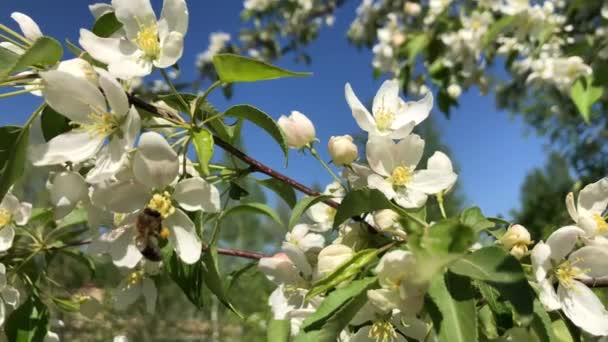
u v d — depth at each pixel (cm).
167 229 15
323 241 18
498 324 13
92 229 16
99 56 15
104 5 18
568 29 41
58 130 16
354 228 16
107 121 15
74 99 15
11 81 15
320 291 13
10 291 18
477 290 14
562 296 14
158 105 17
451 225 11
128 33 16
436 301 12
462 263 12
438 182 16
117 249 15
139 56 16
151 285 20
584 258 15
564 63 35
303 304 16
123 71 15
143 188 15
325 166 17
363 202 15
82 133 15
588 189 16
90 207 16
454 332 12
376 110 17
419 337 14
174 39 16
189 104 16
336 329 13
